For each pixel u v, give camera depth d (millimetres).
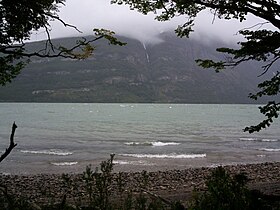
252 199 3490
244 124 85125
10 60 9133
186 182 18703
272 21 7723
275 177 20047
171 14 8727
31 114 117812
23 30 8016
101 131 61750
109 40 7453
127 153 35469
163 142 46531
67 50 7594
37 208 3951
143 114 133500
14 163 28000
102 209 3332
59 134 54938
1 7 7195
